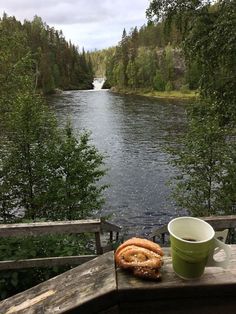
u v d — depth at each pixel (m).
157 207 17.88
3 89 13.95
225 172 10.04
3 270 4.27
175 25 11.45
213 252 1.45
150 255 1.48
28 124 11.25
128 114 49.28
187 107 11.21
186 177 19.89
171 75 91.50
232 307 1.43
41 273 4.42
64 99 74.69
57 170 11.12
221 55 9.76
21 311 1.43
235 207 9.84
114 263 1.55
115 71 113.75
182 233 1.51
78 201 10.61
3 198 11.46
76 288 1.45
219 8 10.23
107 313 1.40
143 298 1.38
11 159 11.36
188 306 1.41
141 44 116.81
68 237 4.73
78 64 137.88
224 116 10.19
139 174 22.83
